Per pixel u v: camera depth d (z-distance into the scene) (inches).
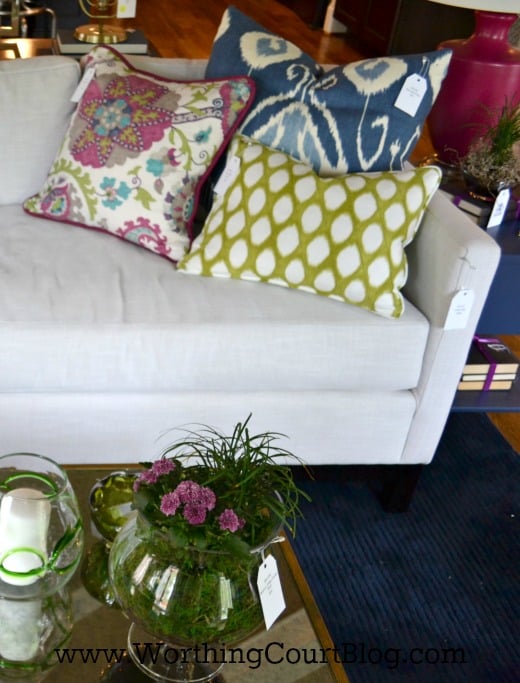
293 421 69.2
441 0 79.1
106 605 43.2
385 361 68.4
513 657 64.2
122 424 66.7
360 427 70.8
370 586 68.3
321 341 66.4
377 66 73.5
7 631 40.8
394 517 76.4
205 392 67.3
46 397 64.6
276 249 68.6
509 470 85.0
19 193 79.4
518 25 119.6
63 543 39.4
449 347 68.7
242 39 76.6
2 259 68.8
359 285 67.3
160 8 219.9
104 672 40.4
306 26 224.8
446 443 87.8
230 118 72.7
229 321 65.3
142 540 38.3
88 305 64.8
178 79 83.4
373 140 72.7
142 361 64.0
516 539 76.0
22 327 61.9
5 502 37.9
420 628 65.3
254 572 37.9
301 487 77.8
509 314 79.4
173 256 72.7
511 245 77.4
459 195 81.7
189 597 37.0
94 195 73.3
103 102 73.6
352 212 67.4
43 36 155.7
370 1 201.3
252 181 70.2
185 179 72.3
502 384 83.0
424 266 70.1
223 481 38.3
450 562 72.1
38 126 78.1
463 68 84.9
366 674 60.9
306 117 72.7
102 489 46.3
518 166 79.2
